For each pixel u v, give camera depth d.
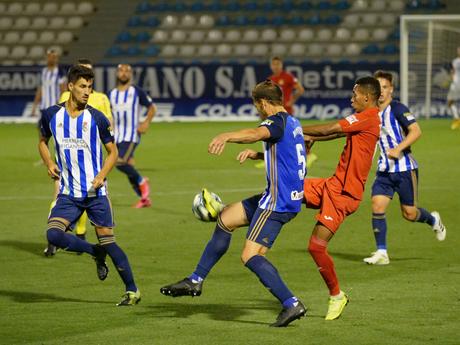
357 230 31.75
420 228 32.03
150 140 66.94
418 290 22.45
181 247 28.70
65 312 20.39
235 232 31.69
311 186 20.17
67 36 97.31
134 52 95.81
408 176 26.14
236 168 50.72
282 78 59.31
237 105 84.12
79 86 20.53
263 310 20.53
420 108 81.69
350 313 20.11
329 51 93.00
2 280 24.08
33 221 33.97
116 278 24.34
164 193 41.16
